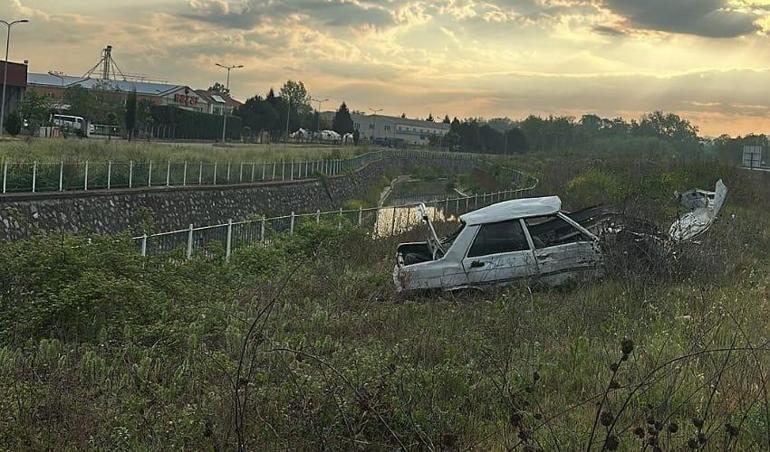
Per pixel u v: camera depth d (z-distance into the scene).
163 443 5.28
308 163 44.81
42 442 5.41
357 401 5.49
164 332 8.38
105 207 24.81
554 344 7.84
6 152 26.58
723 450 4.89
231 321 8.86
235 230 18.36
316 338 8.40
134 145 40.41
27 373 6.88
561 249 11.03
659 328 8.05
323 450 5.14
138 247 14.34
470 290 10.88
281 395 5.84
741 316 8.46
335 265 14.17
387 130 162.75
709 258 11.81
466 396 6.17
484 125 138.25
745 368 6.30
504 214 11.20
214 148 49.56
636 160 42.12
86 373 7.01
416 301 10.48
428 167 88.44
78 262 10.01
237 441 5.11
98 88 74.69
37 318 8.71
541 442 5.10
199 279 12.32
